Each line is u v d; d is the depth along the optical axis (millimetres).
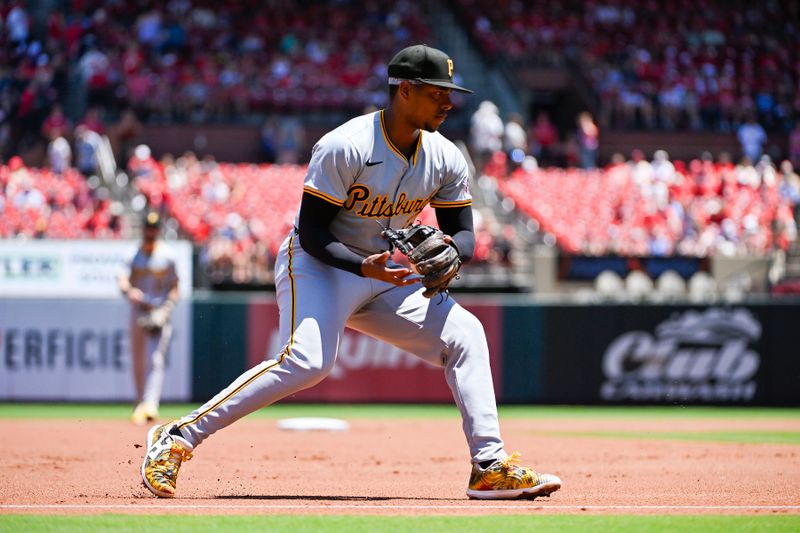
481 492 17859
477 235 68750
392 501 17750
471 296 59438
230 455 28781
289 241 17500
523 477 17688
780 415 50656
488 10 99938
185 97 83750
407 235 16750
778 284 67375
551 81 96812
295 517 15445
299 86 87125
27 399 52688
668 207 77688
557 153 88562
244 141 83188
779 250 71938
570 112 95688
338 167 16641
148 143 81875
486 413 17703
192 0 92250
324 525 14727
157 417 39656
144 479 17531
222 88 84812
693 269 66938
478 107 92312
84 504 16828
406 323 17625
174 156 82062
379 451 30641
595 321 55344
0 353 52594
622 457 28734
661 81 96188
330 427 38781
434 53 16609
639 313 55562
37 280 59219
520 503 17484
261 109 85500
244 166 77000
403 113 16766
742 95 96938
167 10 91125
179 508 16344
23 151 79125
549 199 78188
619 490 20125
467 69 95750
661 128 91312
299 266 17219
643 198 78938
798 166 90750
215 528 14383
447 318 17688
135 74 83938
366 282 17359
